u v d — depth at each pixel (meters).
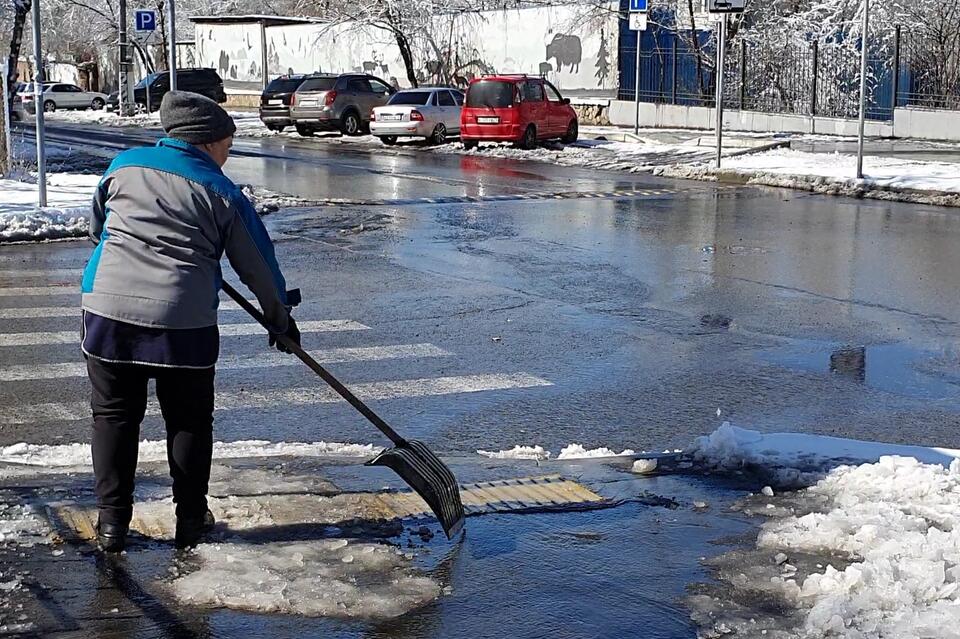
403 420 7.30
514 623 3.91
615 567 4.38
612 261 13.37
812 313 10.62
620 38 37.66
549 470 5.77
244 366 8.55
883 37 32.94
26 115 45.91
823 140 30.72
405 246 14.44
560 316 10.44
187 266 4.20
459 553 4.52
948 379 8.41
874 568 4.10
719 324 10.16
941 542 4.35
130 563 4.33
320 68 48.28
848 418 7.46
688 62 36.72
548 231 15.75
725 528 4.79
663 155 26.77
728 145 28.62
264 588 4.13
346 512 4.97
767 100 35.47
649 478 5.52
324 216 17.20
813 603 4.01
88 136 33.50
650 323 10.19
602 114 38.31
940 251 14.12
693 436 7.06
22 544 4.50
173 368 4.23
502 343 9.39
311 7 56.09
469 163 26.05
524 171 24.28
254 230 4.31
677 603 4.05
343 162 26.16
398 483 5.50
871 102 33.50
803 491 5.25
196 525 4.47
